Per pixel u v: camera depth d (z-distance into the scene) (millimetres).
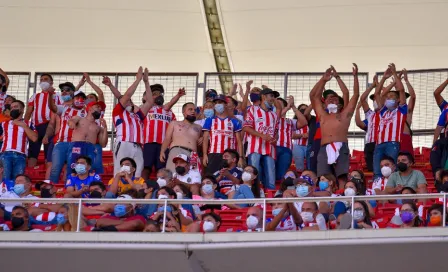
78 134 25016
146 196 20531
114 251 18672
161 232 18625
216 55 37500
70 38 37406
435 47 36156
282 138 25719
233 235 18453
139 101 30453
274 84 30344
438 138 25062
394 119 24578
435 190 23766
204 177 22250
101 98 27125
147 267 18938
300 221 19797
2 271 19375
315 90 24719
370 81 32281
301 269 18781
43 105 27156
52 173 24984
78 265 19125
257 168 24891
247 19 35500
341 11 35250
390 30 35844
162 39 37062
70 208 19859
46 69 38062
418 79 30000
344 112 24344
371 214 20094
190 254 18578
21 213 19859
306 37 36344
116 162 24797
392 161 22703
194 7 35312
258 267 18859
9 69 38031
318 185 23531
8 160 24781
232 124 25125
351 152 30047
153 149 25688
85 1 36000
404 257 18141
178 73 30594
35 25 36969
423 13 35062
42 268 19250
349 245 18000
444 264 18141
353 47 36562
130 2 35750
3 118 26562
